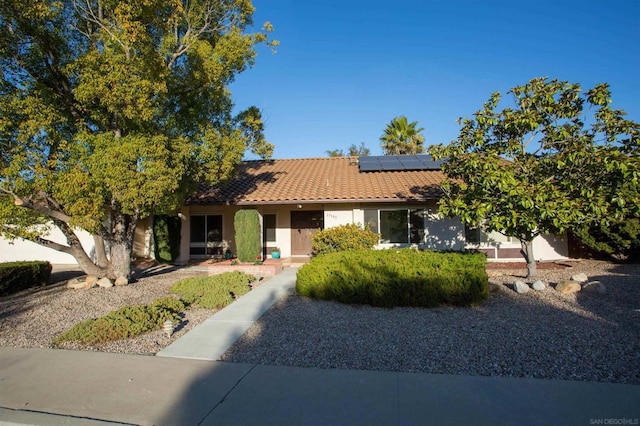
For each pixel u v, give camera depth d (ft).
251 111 42.88
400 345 18.33
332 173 60.70
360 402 12.81
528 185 29.40
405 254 30.32
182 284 31.65
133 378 15.19
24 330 22.11
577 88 30.40
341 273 27.35
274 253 57.36
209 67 33.91
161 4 31.01
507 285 32.35
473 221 31.86
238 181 59.06
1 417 12.50
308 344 18.81
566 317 22.12
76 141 30.12
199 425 11.68
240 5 36.68
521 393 13.21
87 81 28.60
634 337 18.44
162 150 29.96
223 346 18.85
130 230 37.47
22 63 31.09
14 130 28.14
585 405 12.33
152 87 29.84
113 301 28.35
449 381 14.29
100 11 32.30
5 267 34.27
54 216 31.86
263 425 11.58
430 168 57.52
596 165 28.14
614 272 39.09
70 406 13.05
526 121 30.55
